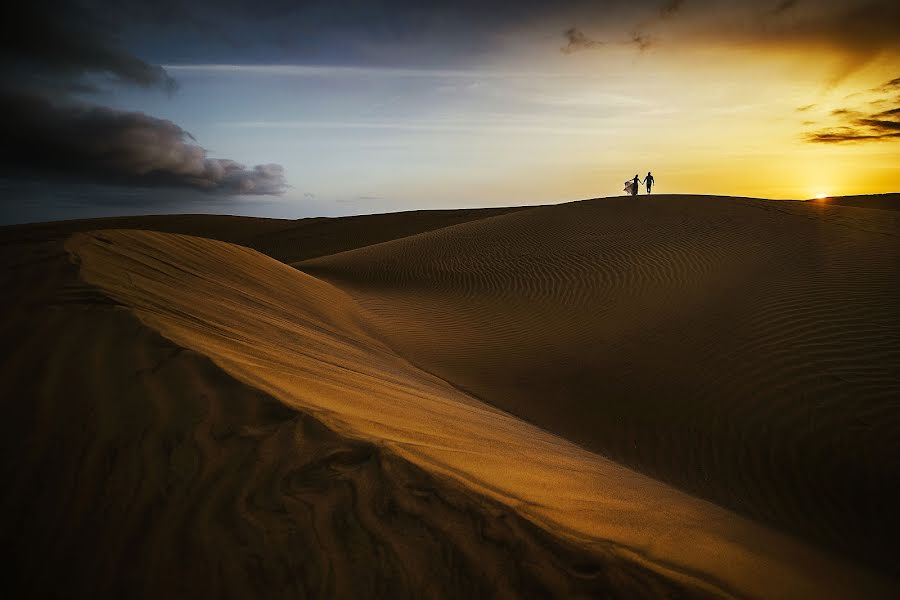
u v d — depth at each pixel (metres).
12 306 4.64
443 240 24.03
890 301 10.07
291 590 2.20
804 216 17.92
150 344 4.18
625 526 2.92
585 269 16.52
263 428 3.32
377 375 6.57
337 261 23.91
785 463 6.82
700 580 2.39
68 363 3.79
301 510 2.63
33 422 3.15
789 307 10.64
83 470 2.84
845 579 3.49
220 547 2.40
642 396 8.83
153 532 2.49
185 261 9.30
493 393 9.41
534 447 5.09
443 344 12.09
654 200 23.50
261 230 52.06
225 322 6.04
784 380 8.30
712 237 17.06
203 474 2.88
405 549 2.39
